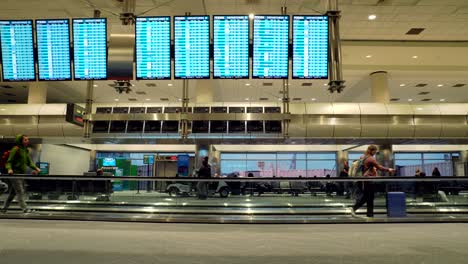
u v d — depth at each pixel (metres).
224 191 6.90
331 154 27.81
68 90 20.08
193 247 4.21
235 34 5.88
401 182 6.88
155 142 17.08
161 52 5.83
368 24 12.13
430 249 4.12
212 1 10.27
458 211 7.02
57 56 5.88
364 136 15.84
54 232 5.22
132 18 5.82
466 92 20.69
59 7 10.84
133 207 6.91
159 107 17.14
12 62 5.90
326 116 15.91
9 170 6.79
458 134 15.87
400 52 14.44
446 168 25.73
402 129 15.77
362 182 6.77
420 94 21.34
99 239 4.69
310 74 5.81
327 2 5.99
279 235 5.06
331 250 4.07
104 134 16.28
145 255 3.79
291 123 15.75
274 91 20.25
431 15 11.45
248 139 15.95
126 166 23.61
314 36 5.86
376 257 3.74
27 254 3.82
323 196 6.93
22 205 6.93
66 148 26.03
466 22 11.95
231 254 3.86
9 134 16.61
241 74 5.85
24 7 10.88
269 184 6.93
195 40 5.86
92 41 5.88
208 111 16.30
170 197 6.94
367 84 18.81
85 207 6.97
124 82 5.82
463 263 3.50
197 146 17.56
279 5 10.37
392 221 6.36
